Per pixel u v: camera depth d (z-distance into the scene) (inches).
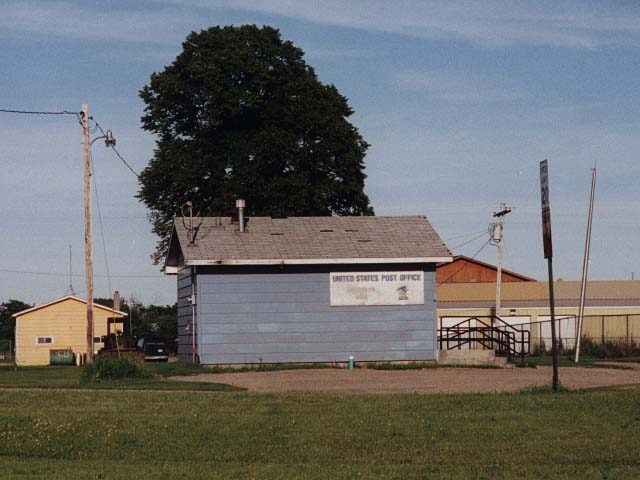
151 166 2235.5
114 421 802.8
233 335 1558.8
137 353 1964.8
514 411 835.4
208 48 2214.6
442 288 2785.4
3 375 1459.2
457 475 604.7
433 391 1039.0
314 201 2223.2
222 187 2192.4
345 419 805.9
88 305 1674.5
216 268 1565.0
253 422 795.4
